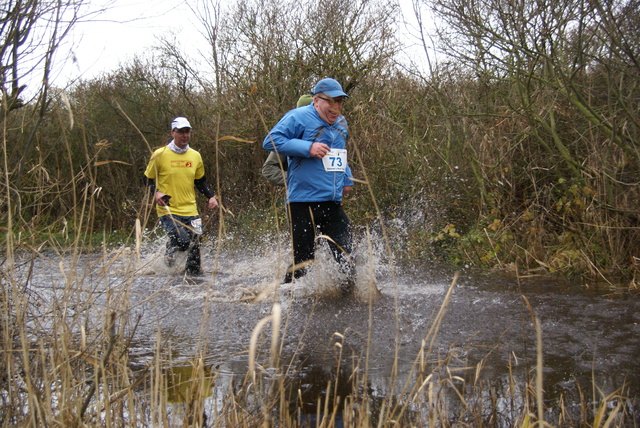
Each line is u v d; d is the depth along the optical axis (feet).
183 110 46.37
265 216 35.29
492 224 24.62
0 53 11.99
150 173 22.49
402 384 10.28
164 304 16.83
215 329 14.21
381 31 36.63
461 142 27.91
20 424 8.05
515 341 12.63
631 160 20.83
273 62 39.96
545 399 9.59
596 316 14.58
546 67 24.03
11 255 9.45
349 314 15.37
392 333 13.51
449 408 9.29
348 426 8.14
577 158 24.26
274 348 7.88
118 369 8.78
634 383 10.15
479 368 9.62
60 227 12.05
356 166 30.91
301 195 17.20
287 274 17.76
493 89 27.30
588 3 19.69
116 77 45.91
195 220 23.07
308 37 38.63
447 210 27.89
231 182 41.27
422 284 19.51
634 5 19.24
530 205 24.67
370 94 33.47
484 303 16.21
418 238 26.73
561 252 21.93
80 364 8.87
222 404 9.34
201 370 8.35
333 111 16.79
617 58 20.33
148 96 46.75
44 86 11.12
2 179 11.24
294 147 16.47
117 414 8.02
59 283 12.97
